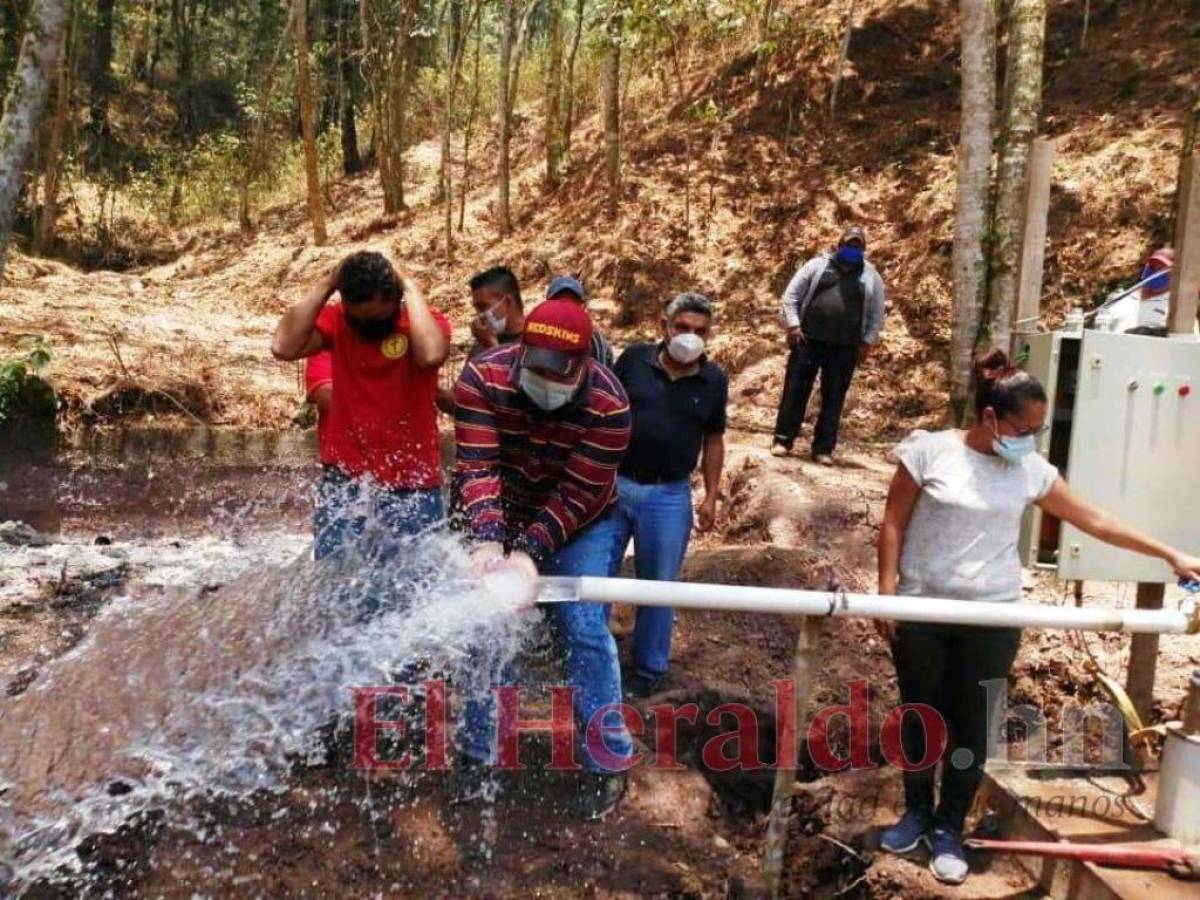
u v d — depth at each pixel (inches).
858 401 405.7
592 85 778.2
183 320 552.4
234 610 171.6
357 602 147.2
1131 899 112.3
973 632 125.1
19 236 832.9
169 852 126.0
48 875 120.1
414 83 932.6
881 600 114.0
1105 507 132.9
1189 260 133.9
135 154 1058.1
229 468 348.5
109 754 139.4
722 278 513.3
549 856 133.9
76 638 182.1
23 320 472.4
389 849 131.0
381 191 858.8
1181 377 131.6
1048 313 409.4
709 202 557.6
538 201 667.4
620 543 163.6
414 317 146.3
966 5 261.7
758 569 216.7
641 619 171.2
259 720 144.4
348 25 992.2
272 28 1149.7
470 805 140.3
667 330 161.6
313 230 793.6
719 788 156.4
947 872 127.3
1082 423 131.0
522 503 136.0
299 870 125.7
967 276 262.2
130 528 274.7
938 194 485.4
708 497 173.3
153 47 1251.8
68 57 896.3
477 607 118.0
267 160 957.2
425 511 150.9
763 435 368.8
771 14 617.9
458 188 781.9
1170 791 123.4
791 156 570.9
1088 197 430.6
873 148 551.8
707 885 134.3
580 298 151.9
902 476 127.4
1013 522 124.4
